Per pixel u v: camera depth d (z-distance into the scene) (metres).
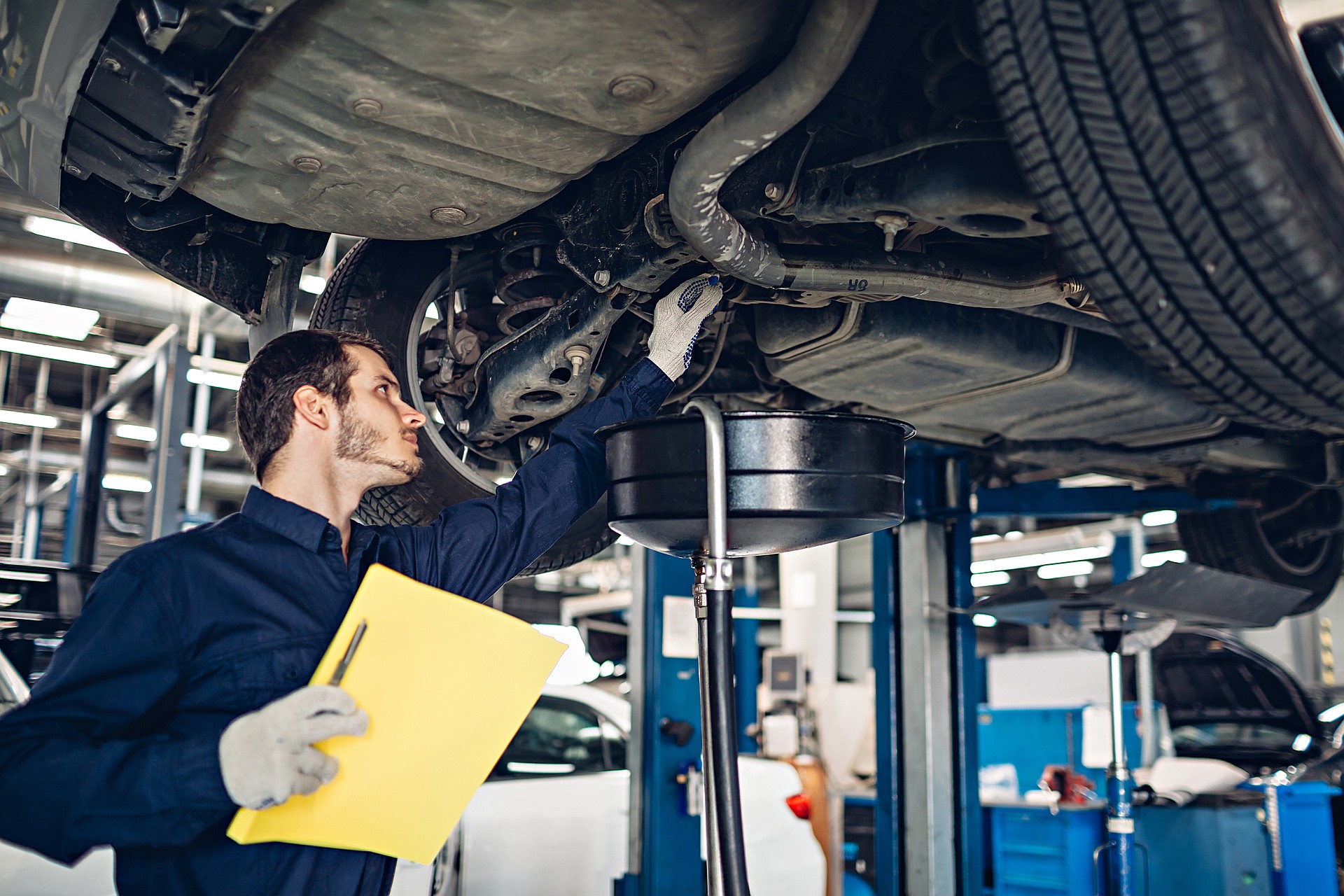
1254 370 1.18
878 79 1.58
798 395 2.52
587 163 1.62
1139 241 1.09
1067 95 1.04
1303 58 1.14
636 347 2.19
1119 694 2.90
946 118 1.52
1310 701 4.25
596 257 1.82
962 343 2.07
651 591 3.52
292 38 1.31
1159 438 2.69
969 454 3.41
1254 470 3.37
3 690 2.34
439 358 2.31
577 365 1.95
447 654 0.99
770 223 1.71
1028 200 1.40
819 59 1.26
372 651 0.95
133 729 0.97
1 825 0.86
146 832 0.86
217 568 1.03
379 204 1.71
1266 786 3.61
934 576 3.49
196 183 1.66
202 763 0.85
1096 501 3.68
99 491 7.04
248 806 0.85
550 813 3.38
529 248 2.11
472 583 1.28
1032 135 1.08
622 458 1.28
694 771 3.42
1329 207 1.08
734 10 1.29
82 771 0.85
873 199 1.50
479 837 3.19
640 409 1.50
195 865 0.97
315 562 1.09
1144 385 2.31
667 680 3.46
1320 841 3.67
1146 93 1.01
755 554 1.33
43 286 5.93
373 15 1.26
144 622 0.97
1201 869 3.48
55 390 9.87
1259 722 4.42
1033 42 1.04
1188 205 1.05
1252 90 1.00
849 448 1.21
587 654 7.76
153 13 1.20
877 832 3.53
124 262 6.20
